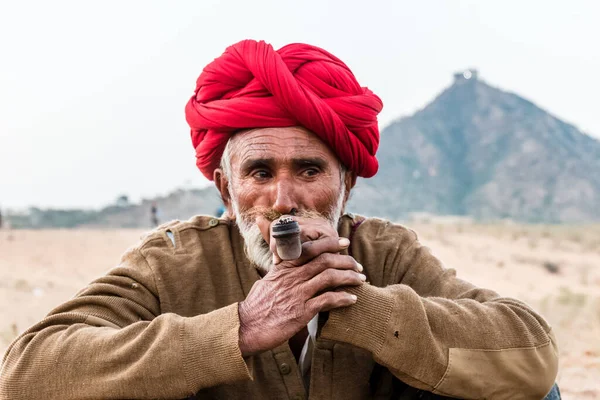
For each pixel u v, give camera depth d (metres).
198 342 1.97
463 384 2.12
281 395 2.30
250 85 2.29
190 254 2.48
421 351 2.07
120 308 2.26
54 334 2.10
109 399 1.99
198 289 2.43
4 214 74.44
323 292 2.05
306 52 2.35
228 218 2.63
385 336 2.05
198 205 80.56
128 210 82.19
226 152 2.42
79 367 2.01
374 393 2.40
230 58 2.35
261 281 2.04
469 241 31.72
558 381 5.41
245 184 2.30
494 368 2.14
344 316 2.04
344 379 2.33
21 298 10.97
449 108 195.62
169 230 2.59
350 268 2.04
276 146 2.26
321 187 2.30
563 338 7.63
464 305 2.23
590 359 6.46
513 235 35.78
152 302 2.38
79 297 2.25
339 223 2.66
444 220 74.19
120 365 2.00
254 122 2.27
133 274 2.38
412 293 2.12
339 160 2.39
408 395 2.35
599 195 148.38
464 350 2.11
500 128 181.12
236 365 1.95
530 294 16.14
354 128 2.35
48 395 2.02
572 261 25.53
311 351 2.38
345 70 2.41
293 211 2.25
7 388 2.04
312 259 2.02
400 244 2.63
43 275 15.82
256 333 1.99
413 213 124.00
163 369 1.96
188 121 2.54
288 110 2.24
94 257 22.70
